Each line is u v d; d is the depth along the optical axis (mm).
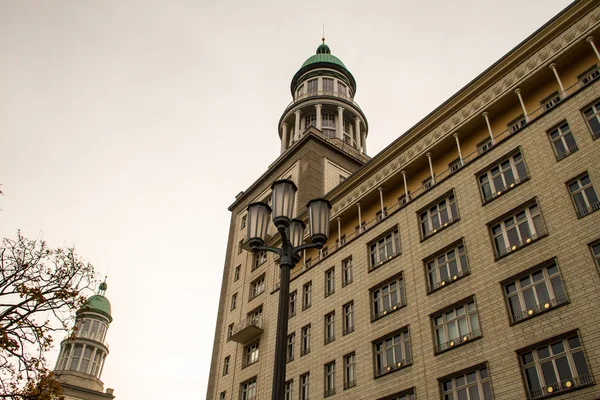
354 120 67438
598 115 24219
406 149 35625
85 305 23922
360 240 34719
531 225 24562
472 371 23672
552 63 28469
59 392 22266
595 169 23016
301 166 51156
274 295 42844
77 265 23969
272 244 47125
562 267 22172
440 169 33125
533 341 21703
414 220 31188
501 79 30938
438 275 28188
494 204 26672
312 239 14430
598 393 18844
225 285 52375
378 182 36688
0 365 21172
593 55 27500
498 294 24141
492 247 25641
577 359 20141
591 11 27672
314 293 36469
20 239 23078
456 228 28078
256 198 56219
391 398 26828
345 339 31672
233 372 43094
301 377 33719
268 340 40406
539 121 26547
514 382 21516
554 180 24422
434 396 24547
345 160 53594
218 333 48531
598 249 21484
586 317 20422
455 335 25469
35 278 22922
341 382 30297
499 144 28094
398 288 30109
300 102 66625
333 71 73000
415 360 26453
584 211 22750
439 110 33625
